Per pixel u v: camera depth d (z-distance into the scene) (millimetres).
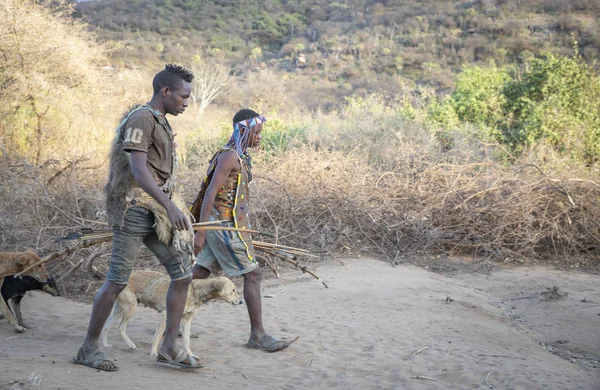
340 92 65562
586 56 69125
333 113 22219
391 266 11609
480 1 96312
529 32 82500
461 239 12797
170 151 5352
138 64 76375
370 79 71188
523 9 91500
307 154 14203
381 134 18422
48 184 12586
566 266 12227
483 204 12977
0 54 18219
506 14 90375
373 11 107062
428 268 11750
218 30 105438
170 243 5340
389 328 7770
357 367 6297
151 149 5223
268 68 83438
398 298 9242
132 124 5066
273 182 12586
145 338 6867
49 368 4980
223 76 60312
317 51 88312
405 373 6156
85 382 4762
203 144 19125
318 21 106500
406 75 72938
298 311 8469
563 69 18922
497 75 22297
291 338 7207
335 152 14617
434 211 12930
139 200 5148
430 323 8109
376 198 13273
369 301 9023
